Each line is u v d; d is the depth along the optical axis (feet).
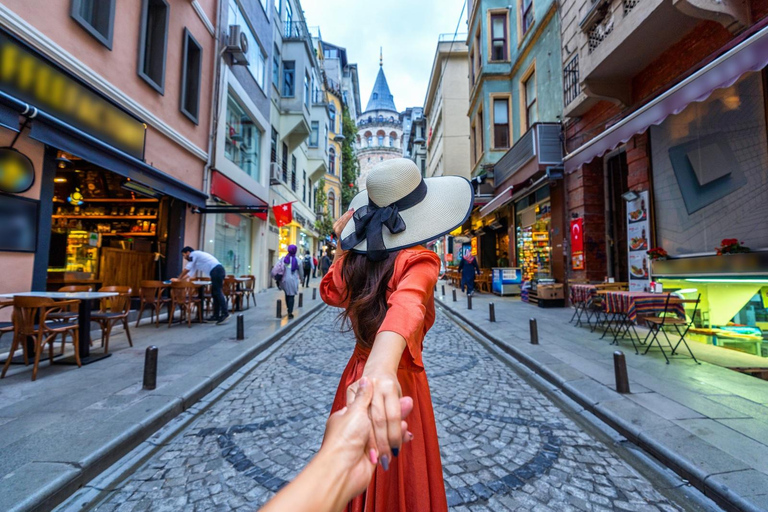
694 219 19.90
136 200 31.63
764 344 16.78
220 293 27.12
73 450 8.75
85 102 20.10
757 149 16.72
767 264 15.40
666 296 17.15
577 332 22.86
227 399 13.42
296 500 1.21
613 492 7.88
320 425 11.14
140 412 10.98
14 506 6.79
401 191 3.87
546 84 37.42
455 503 7.50
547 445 9.89
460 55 77.77
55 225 31.65
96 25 22.18
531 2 42.70
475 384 14.82
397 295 3.16
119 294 16.47
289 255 30.73
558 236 34.65
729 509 7.16
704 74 14.64
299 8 69.00
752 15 16.19
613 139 21.01
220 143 37.11
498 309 33.71
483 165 50.03
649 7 18.49
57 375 14.48
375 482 3.59
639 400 11.81
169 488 8.15
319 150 81.51
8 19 15.94
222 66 37.60
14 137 16.96
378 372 2.16
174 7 29.76
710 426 9.96
